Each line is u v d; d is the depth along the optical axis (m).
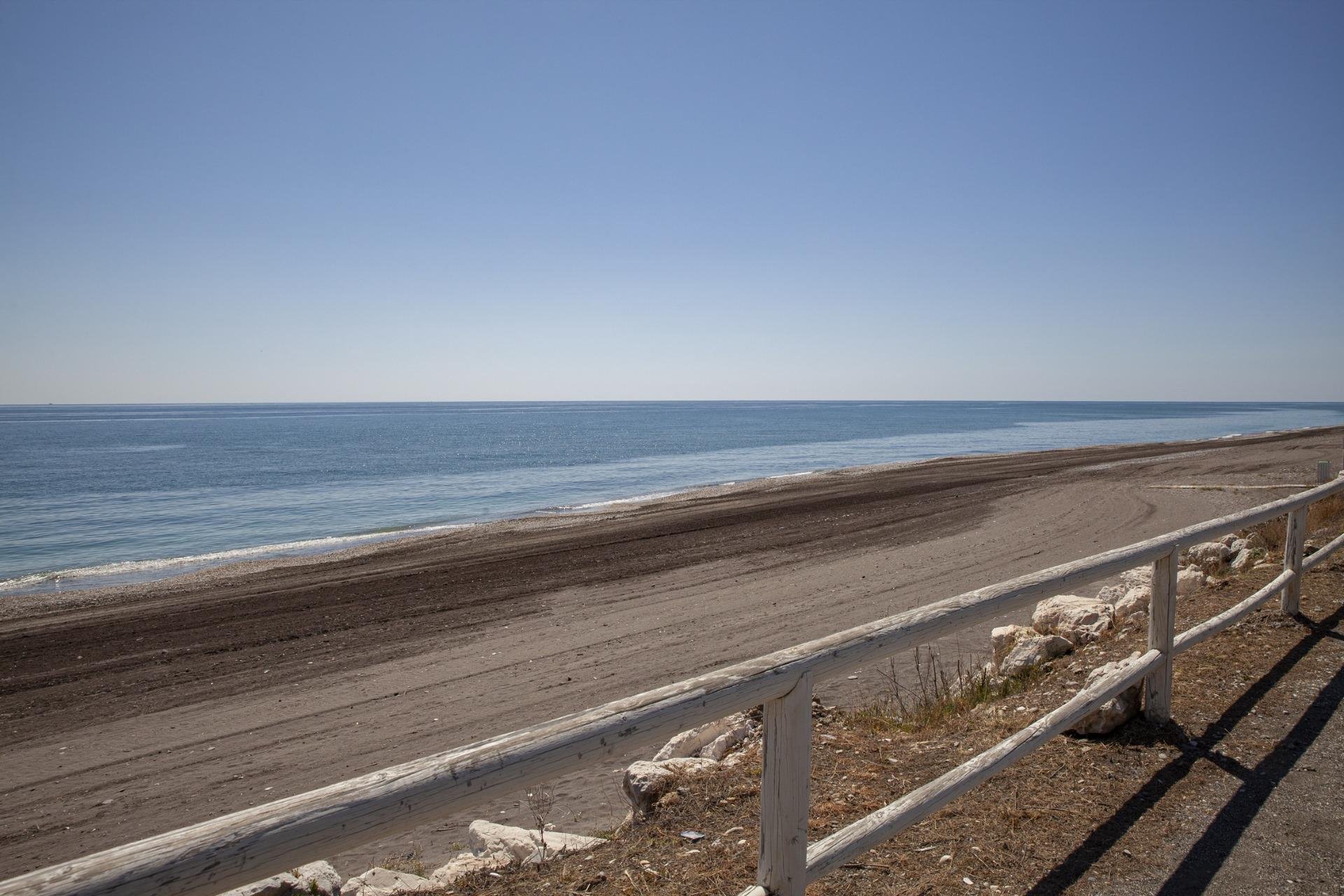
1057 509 19.66
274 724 7.41
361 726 7.27
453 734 6.98
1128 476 26.27
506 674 8.56
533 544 17.33
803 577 12.88
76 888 1.07
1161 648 4.18
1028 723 4.35
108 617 12.14
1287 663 5.14
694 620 10.48
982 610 2.85
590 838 3.71
